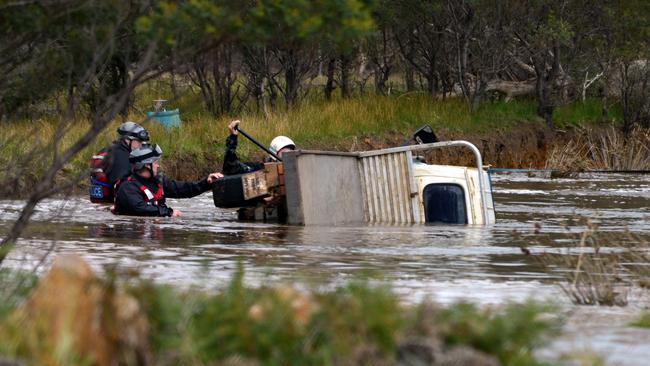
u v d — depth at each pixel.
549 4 86.19
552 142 87.50
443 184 41.50
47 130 48.00
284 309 12.98
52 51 20.78
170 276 24.17
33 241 31.25
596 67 95.50
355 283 16.84
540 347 13.67
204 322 12.98
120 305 12.30
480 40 87.69
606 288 21.91
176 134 66.06
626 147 80.94
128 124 41.25
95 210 40.88
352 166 41.47
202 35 18.11
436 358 11.84
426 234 36.81
